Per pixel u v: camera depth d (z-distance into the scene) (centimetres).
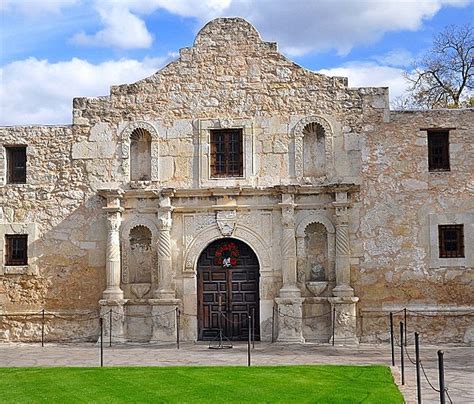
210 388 1398
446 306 2239
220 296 2344
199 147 2362
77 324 2377
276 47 2377
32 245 2416
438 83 3788
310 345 2191
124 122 2408
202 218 2352
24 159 2470
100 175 2405
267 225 2323
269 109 2356
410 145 2295
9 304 2414
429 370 1675
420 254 2264
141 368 1652
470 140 2280
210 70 2391
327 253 2306
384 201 2286
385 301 2259
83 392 1373
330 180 2306
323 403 1270
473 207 2259
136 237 2405
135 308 2348
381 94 2322
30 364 1830
